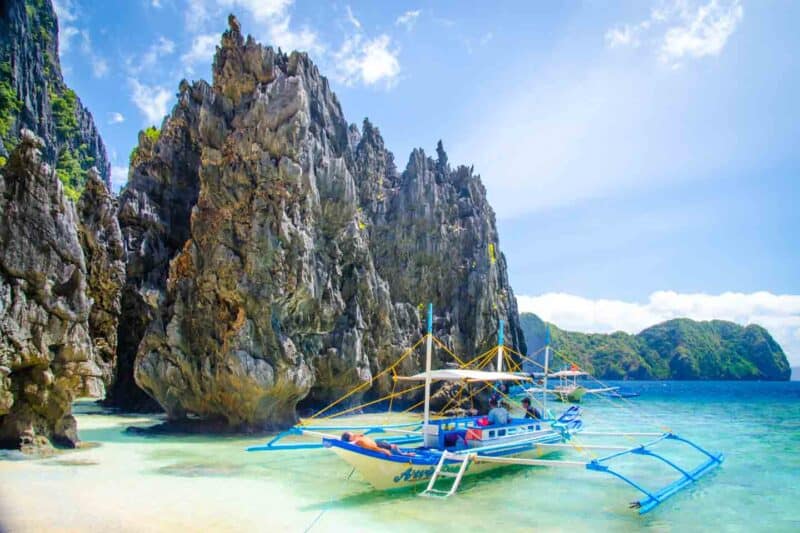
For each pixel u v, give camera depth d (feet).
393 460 63.05
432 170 203.82
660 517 59.16
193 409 106.52
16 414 72.23
